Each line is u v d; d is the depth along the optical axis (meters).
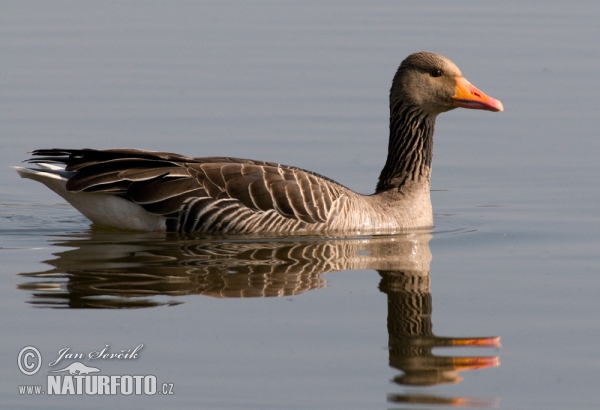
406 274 15.75
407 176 18.91
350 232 17.88
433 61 18.55
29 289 14.42
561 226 19.20
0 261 15.80
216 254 16.20
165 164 17.23
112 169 16.88
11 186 22.16
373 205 18.42
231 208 17.12
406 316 13.88
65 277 14.95
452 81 18.55
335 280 15.27
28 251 16.44
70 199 17.41
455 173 23.48
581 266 16.42
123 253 16.23
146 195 16.98
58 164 17.53
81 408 11.48
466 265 16.45
